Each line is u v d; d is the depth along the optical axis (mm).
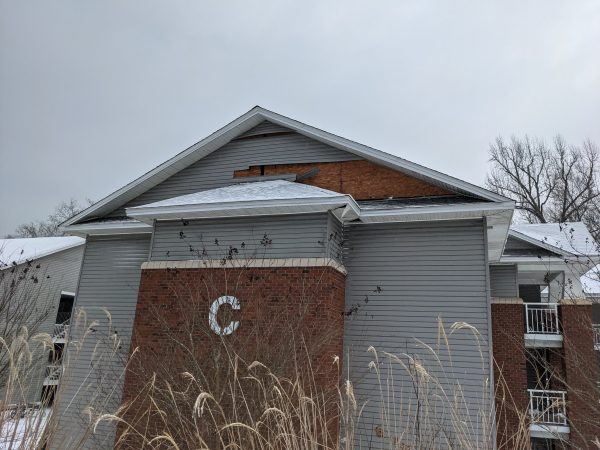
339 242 10297
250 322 9211
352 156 11844
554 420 12523
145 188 13547
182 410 6883
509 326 13969
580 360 11844
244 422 5266
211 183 13008
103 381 10273
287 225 9898
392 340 9695
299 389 4500
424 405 4680
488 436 4469
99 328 12547
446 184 10430
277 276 9453
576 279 14570
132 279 12930
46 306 19516
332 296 9141
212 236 10391
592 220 27375
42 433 3615
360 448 9062
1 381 7152
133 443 8148
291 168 12359
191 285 10031
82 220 13859
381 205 10312
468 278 9562
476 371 8977
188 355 8453
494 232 10820
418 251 10070
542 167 33125
